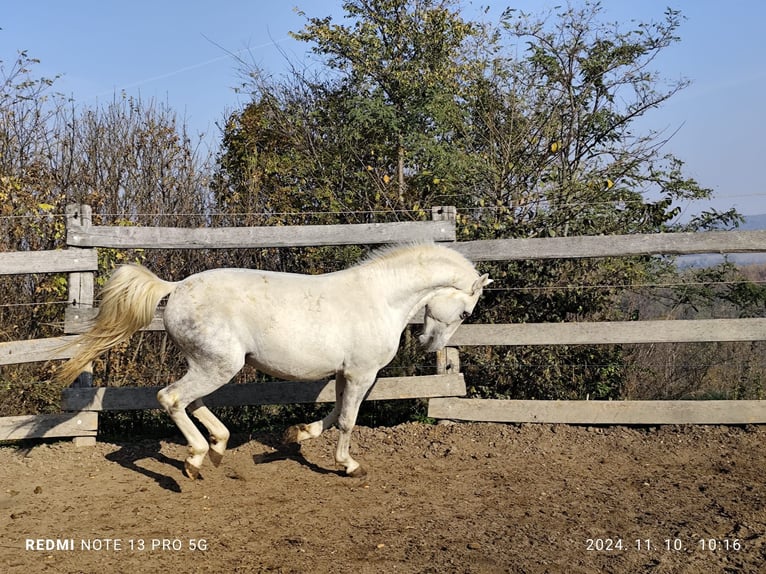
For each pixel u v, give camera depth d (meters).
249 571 3.90
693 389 7.88
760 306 7.86
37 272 6.12
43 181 8.57
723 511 4.77
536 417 6.55
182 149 9.80
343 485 5.33
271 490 5.22
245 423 7.17
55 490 5.23
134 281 4.99
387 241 6.43
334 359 5.13
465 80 10.88
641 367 7.81
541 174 9.73
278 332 4.97
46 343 6.13
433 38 10.91
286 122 10.92
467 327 6.46
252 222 8.89
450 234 6.46
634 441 6.23
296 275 5.22
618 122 10.39
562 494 5.14
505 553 4.14
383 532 4.45
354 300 5.18
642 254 6.38
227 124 11.11
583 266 7.40
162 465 5.79
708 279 7.86
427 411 6.91
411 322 6.42
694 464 5.73
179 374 7.78
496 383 7.49
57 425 6.20
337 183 10.23
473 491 5.21
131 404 6.29
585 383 7.53
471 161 9.44
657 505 4.91
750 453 5.91
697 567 3.95
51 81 9.50
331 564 3.99
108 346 5.06
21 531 4.45
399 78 10.58
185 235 6.31
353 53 10.95
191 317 4.88
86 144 9.91
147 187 9.58
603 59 10.37
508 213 7.72
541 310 7.46
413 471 5.65
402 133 10.43
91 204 8.83
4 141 8.84
